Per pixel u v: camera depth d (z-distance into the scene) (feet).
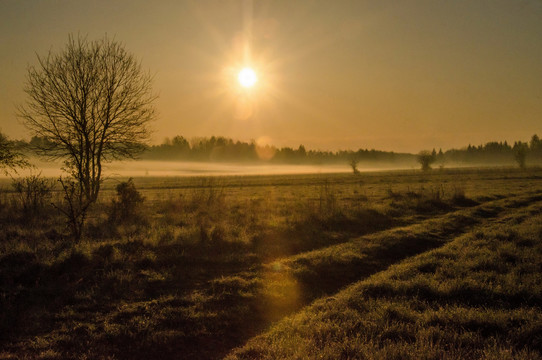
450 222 60.34
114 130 55.47
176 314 24.29
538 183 152.25
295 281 31.37
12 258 33.96
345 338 19.51
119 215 58.80
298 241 46.16
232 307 25.50
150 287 29.58
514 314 22.49
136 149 59.98
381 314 22.95
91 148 54.29
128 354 19.62
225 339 21.49
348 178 241.96
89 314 24.21
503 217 65.77
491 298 25.63
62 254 34.91
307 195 116.78
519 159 288.51
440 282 29.27
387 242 45.91
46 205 63.10
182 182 204.74
